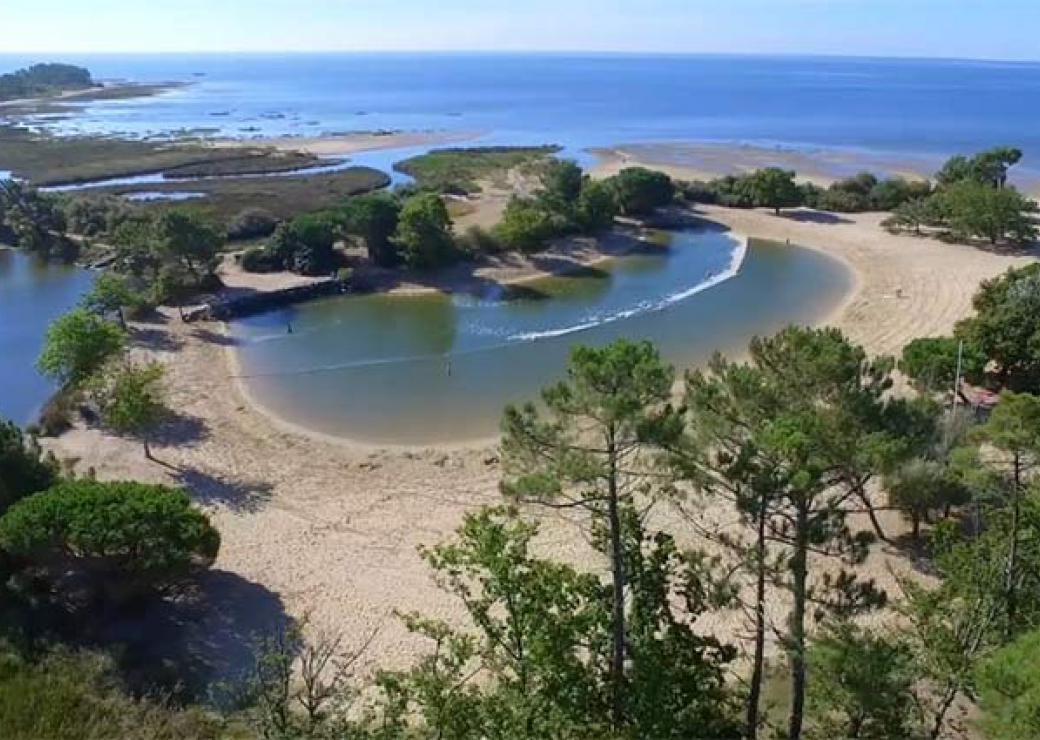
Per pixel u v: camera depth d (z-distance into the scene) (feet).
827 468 70.44
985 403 167.43
